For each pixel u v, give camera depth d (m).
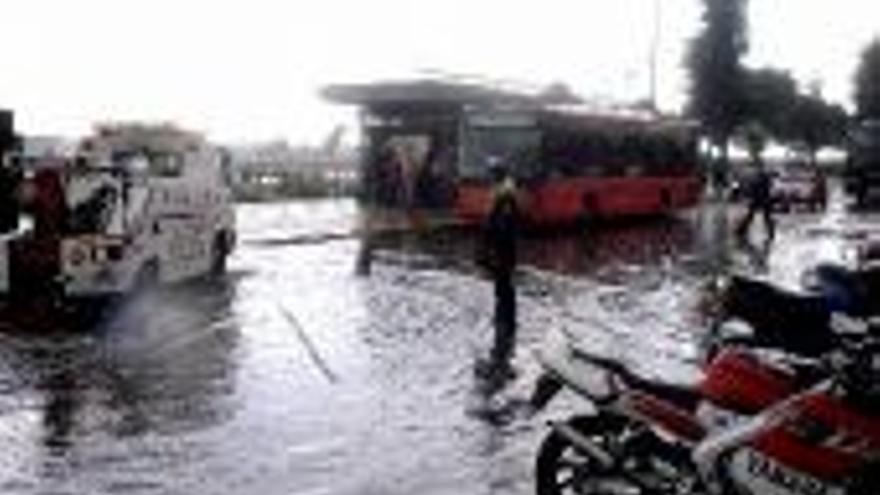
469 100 45.72
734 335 8.65
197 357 15.84
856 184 63.19
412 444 11.47
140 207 20.38
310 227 37.53
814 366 7.98
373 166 47.84
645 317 20.25
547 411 12.91
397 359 15.90
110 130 22.47
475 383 14.38
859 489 7.57
